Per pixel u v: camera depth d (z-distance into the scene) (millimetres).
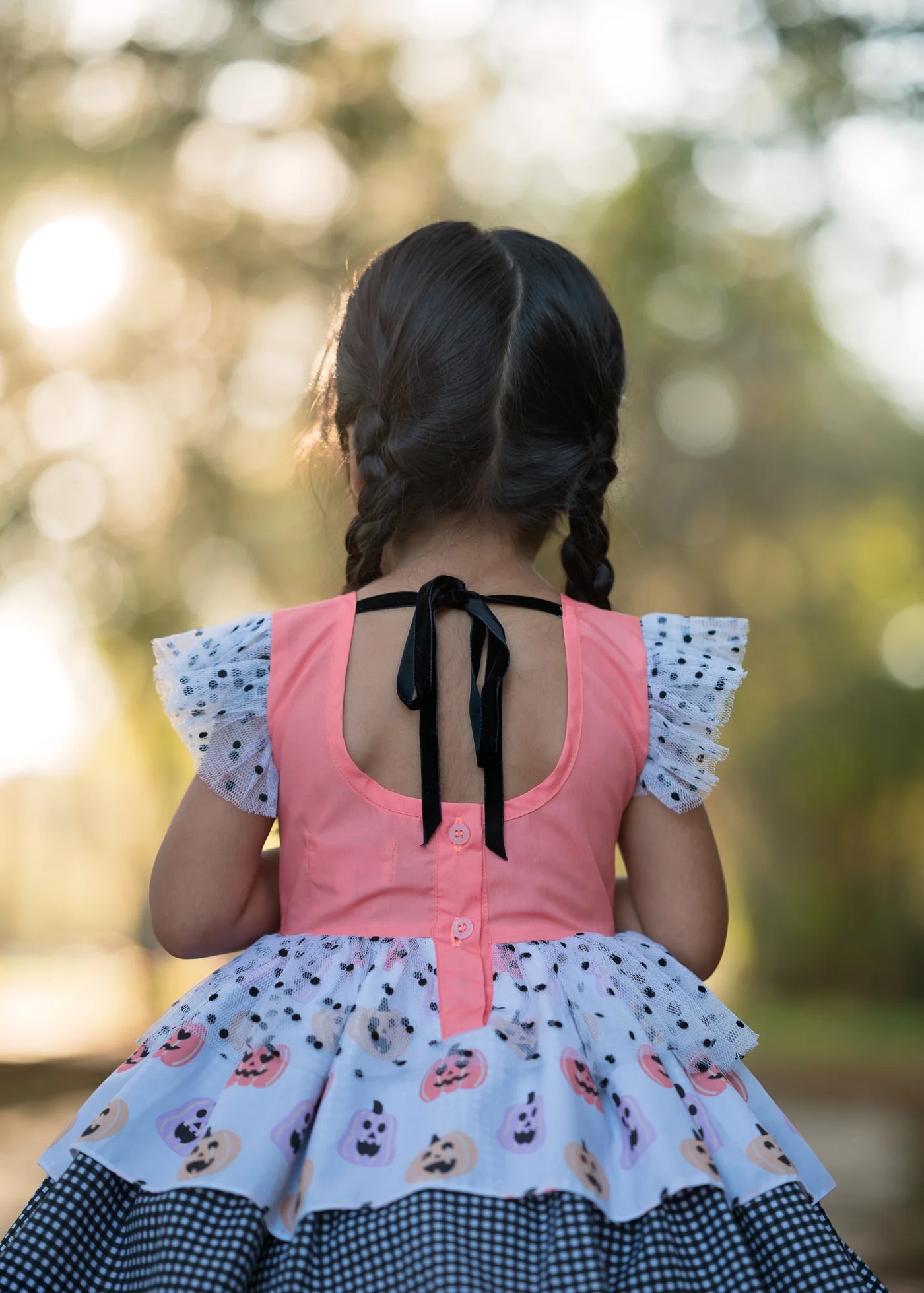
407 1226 1262
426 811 1512
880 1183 6578
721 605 11773
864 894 15898
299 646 1609
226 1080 1433
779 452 11711
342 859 1524
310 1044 1407
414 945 1481
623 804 1635
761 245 9773
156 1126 1398
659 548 11258
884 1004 16094
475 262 1695
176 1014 1503
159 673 1615
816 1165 1543
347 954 1481
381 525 1657
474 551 1663
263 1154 1323
